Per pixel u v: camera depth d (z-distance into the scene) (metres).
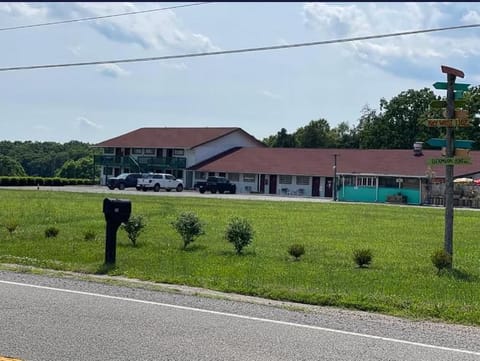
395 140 93.62
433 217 36.56
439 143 16.00
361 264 15.98
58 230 21.45
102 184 88.19
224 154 81.88
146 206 39.34
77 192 58.84
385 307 10.46
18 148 141.50
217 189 69.94
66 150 141.62
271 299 11.22
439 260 15.20
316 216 34.91
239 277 13.52
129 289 11.52
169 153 83.56
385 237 24.33
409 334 8.62
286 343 7.88
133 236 19.06
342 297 11.08
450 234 15.87
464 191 55.00
